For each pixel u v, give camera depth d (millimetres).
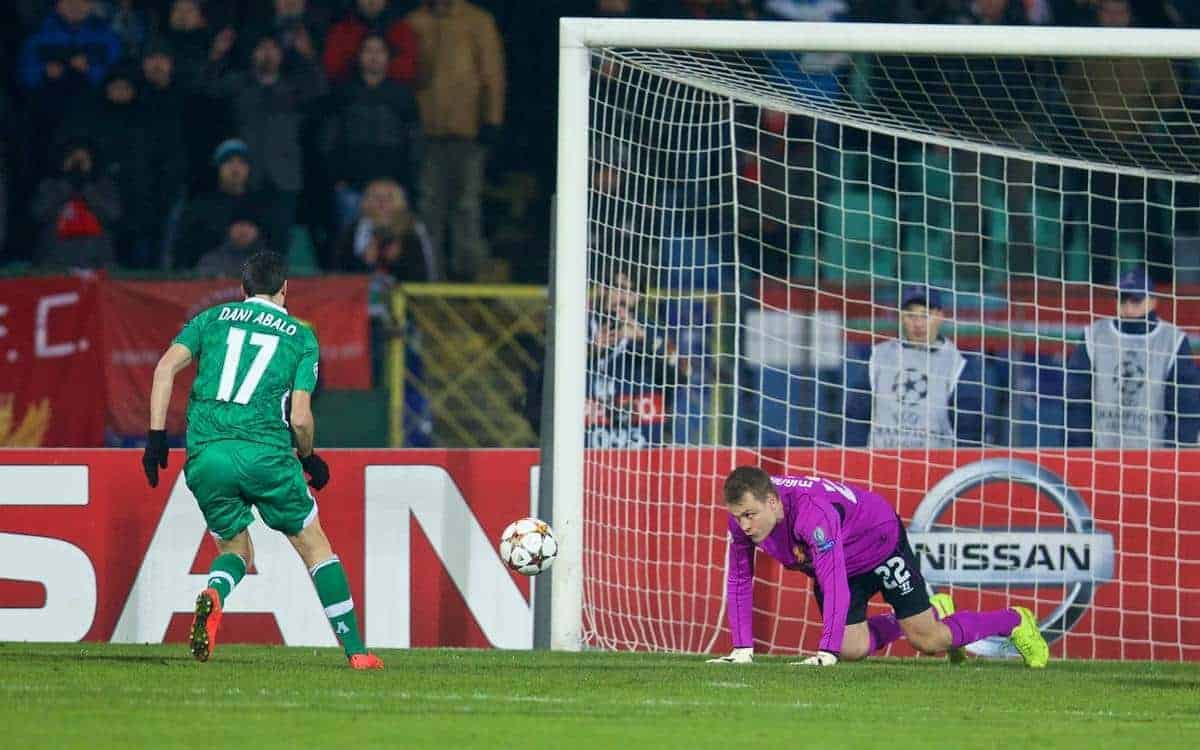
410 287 41125
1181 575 27953
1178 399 34094
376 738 14641
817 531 21828
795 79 34125
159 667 20609
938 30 27344
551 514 27359
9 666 20625
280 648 25875
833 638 21969
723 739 15031
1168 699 19406
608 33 27391
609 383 30172
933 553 27969
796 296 39531
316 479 20672
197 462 19891
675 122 33219
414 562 27844
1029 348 38625
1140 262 44125
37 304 37656
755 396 39000
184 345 20266
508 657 24156
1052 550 28031
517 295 41656
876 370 33375
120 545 27547
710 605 28000
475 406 41250
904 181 45531
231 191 44594
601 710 16969
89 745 13969
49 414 37500
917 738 15375
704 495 28125
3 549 27453
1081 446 34219
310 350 20406
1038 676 22422
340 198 45469
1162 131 44625
